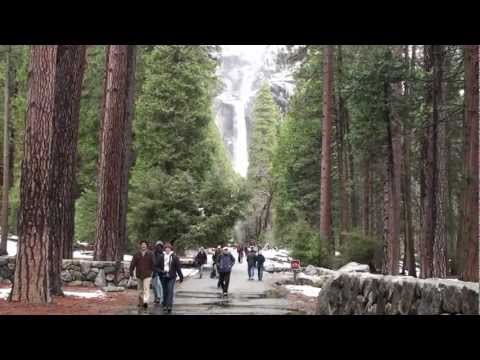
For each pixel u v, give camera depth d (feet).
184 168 136.26
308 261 101.19
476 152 53.16
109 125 75.51
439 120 75.25
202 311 47.32
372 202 146.61
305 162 143.13
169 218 121.60
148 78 136.36
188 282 85.35
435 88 75.20
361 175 140.67
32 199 44.88
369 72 87.71
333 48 120.37
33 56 45.55
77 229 149.38
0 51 115.85
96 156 127.44
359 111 92.58
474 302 21.80
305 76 134.51
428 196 76.33
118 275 67.51
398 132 98.02
